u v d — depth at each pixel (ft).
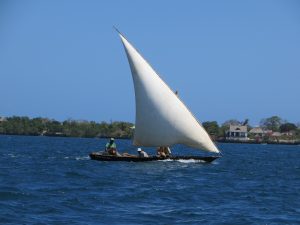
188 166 338.95
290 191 245.45
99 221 161.58
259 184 269.85
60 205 182.80
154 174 290.76
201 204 198.29
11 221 157.69
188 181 268.21
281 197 223.92
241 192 234.58
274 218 174.81
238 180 284.61
